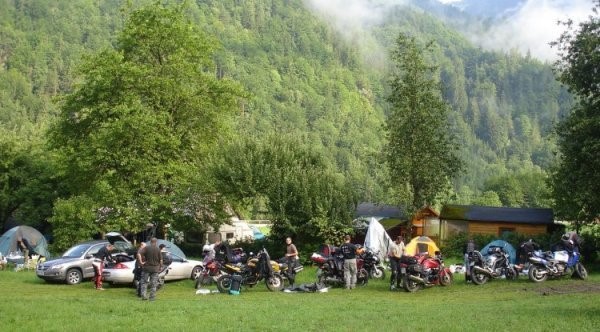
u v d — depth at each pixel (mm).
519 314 14828
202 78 43125
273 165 34125
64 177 46562
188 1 43688
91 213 37812
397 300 19922
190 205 38969
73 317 14555
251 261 23703
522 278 26000
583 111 29688
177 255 28703
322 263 24641
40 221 52844
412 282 23047
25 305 16281
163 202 38531
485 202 122000
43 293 22297
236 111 44906
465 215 42062
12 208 53500
